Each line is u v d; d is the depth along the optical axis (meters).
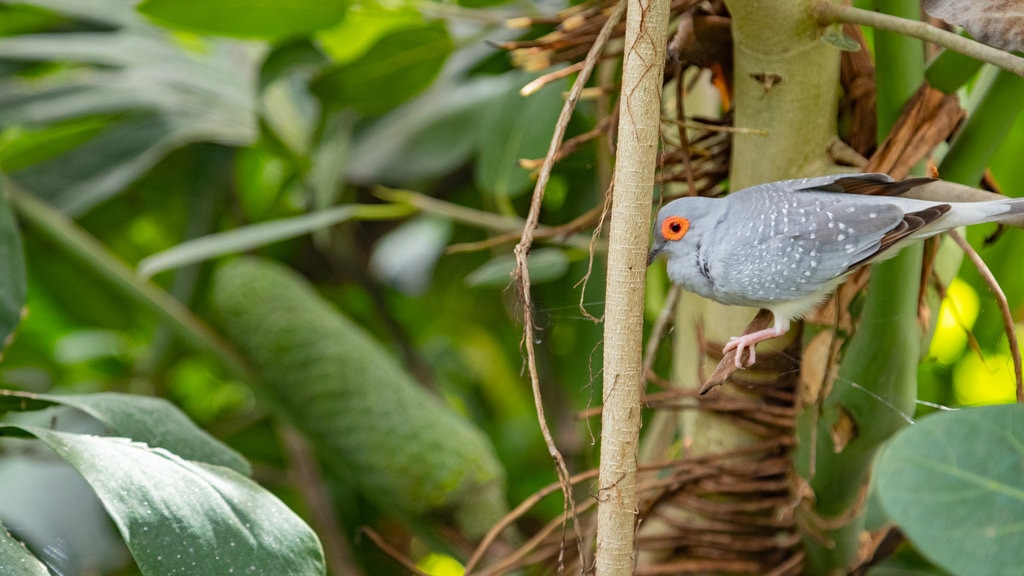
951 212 1.92
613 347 1.87
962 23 1.93
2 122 2.35
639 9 1.87
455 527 2.22
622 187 1.87
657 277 2.27
